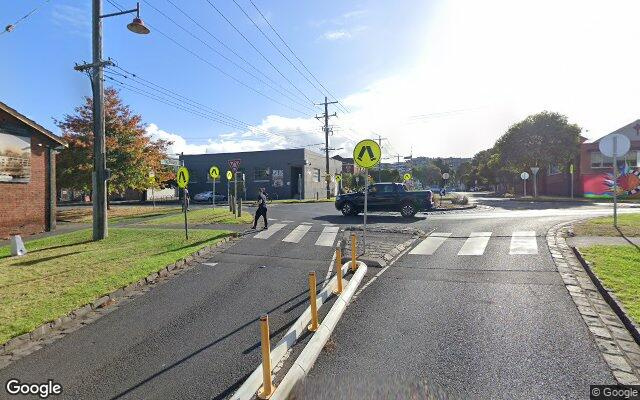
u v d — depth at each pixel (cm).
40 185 1683
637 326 506
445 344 503
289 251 1123
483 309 618
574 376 418
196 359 487
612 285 668
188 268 952
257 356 489
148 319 630
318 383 420
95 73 1370
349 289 729
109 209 2792
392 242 1205
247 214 2153
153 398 405
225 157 4909
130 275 845
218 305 686
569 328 534
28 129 1627
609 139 1237
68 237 1460
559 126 3741
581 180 3578
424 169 10175
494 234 1259
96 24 1362
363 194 2012
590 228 1222
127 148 2373
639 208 2173
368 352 490
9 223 1545
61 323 615
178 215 2183
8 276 868
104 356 504
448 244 1144
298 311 641
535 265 862
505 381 413
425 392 397
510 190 5931
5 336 546
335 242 1239
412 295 701
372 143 1029
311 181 4928
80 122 2364
